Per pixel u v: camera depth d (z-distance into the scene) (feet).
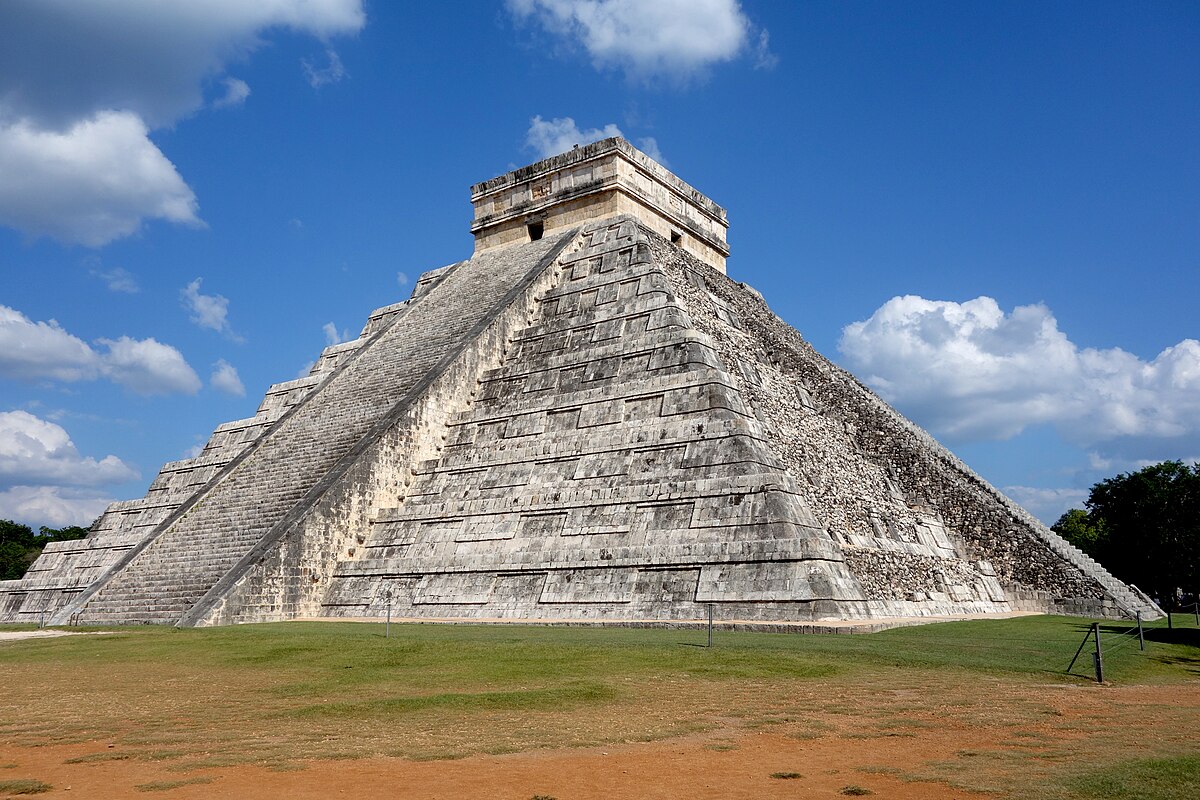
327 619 79.77
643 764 29.63
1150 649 58.03
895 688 42.45
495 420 93.56
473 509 85.10
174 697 43.09
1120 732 33.06
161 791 26.91
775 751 31.27
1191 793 24.23
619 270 103.40
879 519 90.02
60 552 116.88
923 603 81.71
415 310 121.49
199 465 117.91
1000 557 99.60
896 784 26.76
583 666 47.62
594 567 75.00
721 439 75.87
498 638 58.23
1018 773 27.32
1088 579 93.81
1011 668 47.57
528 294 107.14
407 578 83.15
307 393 120.06
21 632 77.66
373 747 32.19
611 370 89.51
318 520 84.94
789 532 67.67
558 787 26.91
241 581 77.56
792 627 61.26
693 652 50.57
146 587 85.61
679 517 73.77
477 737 33.63
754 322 113.19
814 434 96.43
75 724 37.14
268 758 30.76
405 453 93.15
